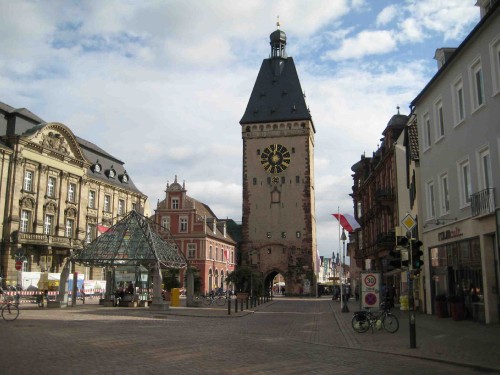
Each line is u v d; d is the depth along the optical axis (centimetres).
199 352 1520
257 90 9531
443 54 3062
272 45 9831
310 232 8806
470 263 2478
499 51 2162
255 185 9075
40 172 6066
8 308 2655
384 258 4897
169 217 9050
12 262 5541
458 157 2591
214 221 9669
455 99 2644
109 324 2481
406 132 3603
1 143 5631
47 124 6134
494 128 2195
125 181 8181
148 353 1475
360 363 1352
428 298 3112
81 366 1218
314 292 8806
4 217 5550
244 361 1359
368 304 2659
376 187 5294
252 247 8900
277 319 3133
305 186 8938
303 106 9244
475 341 1742
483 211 2253
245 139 9231
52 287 4931
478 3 2564
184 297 7081
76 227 6712
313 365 1308
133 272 5231
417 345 1695
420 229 3247
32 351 1452
